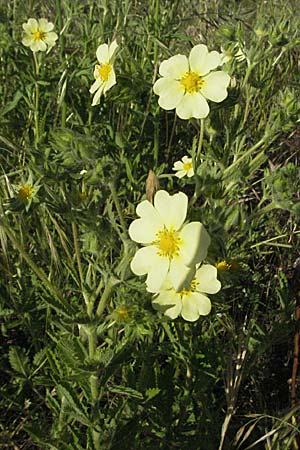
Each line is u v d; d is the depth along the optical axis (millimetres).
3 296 358
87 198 284
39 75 453
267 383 375
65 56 477
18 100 438
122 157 372
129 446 294
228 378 330
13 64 469
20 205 291
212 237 278
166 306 276
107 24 485
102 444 287
